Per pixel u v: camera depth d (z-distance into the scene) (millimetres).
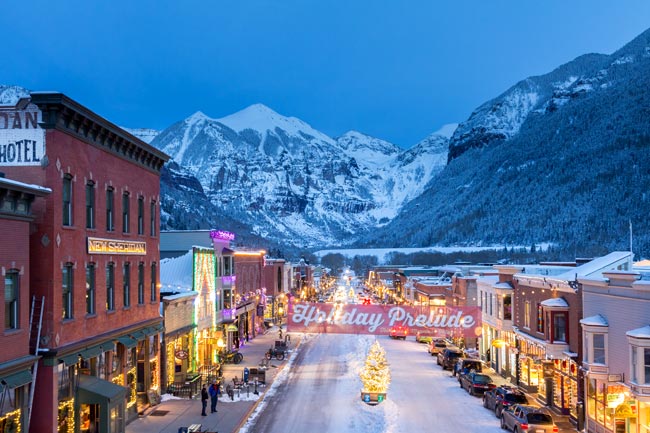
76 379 28219
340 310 57562
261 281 86812
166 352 41844
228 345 61625
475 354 63000
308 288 163500
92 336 29781
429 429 33094
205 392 35875
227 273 60969
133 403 35031
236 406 38344
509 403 34438
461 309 59625
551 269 44688
